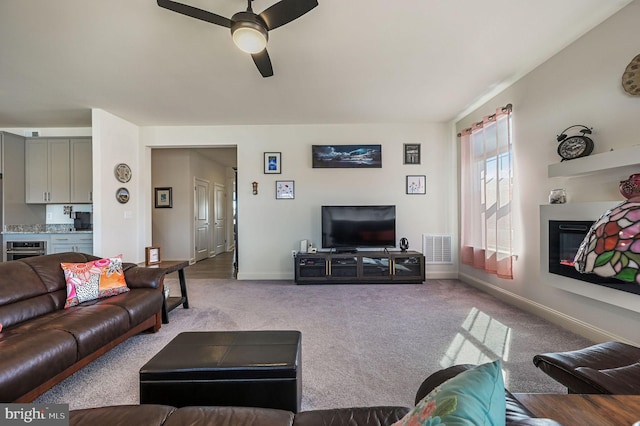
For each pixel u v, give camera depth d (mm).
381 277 4508
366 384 1891
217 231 8234
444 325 2844
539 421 711
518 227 3277
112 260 2756
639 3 2049
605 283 2162
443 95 3695
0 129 4891
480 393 665
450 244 4906
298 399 1546
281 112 4305
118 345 2439
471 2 2037
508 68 3004
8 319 2004
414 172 4914
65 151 4684
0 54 2650
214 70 2998
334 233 4727
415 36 2432
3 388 1377
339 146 4891
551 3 2068
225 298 3805
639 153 1895
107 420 1019
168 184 6535
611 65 2242
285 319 3039
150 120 4617
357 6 2057
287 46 2562
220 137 4945
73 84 3301
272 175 4965
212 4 2031
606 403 1045
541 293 2998
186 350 1596
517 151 3268
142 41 2473
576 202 2557
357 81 3277
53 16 2133
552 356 1443
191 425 986
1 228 4418
